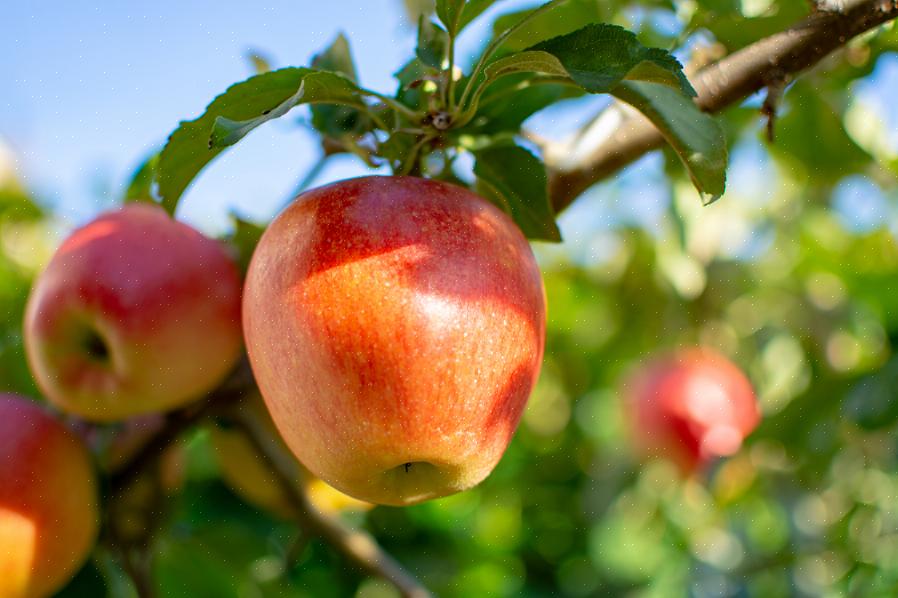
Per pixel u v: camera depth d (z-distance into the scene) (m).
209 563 0.60
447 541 0.99
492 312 0.39
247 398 0.53
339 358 0.39
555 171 0.49
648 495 1.04
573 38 0.40
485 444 0.40
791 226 0.88
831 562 0.82
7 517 0.45
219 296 0.48
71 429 0.49
